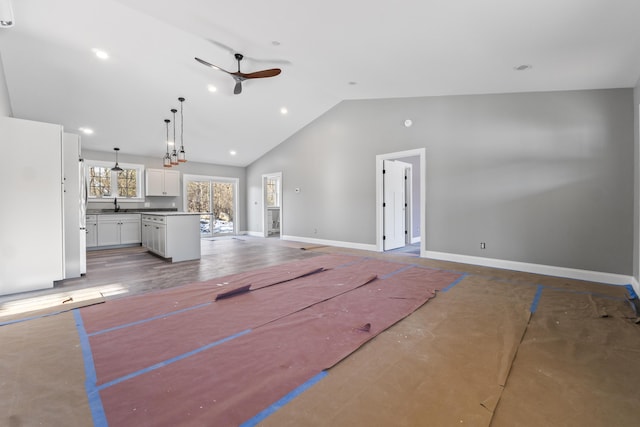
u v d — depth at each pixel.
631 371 1.66
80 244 3.86
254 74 4.00
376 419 1.28
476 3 2.15
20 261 3.13
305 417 1.29
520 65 3.17
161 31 3.71
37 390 1.48
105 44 3.93
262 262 4.80
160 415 1.30
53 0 3.18
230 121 6.52
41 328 2.24
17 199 3.12
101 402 1.39
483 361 1.76
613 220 3.54
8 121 3.07
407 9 2.36
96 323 2.33
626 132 3.48
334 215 6.70
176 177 7.86
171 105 5.57
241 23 3.12
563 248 3.85
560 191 3.87
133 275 3.93
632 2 1.93
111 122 5.82
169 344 1.97
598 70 3.07
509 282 3.55
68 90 4.71
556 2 2.02
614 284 3.49
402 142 5.44
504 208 4.29
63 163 3.63
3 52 3.79
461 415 1.30
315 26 2.89
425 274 3.93
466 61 3.25
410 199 6.94
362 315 2.47
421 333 2.15
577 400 1.42
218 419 1.27
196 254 5.11
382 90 4.93
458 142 4.72
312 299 2.90
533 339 2.06
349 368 1.69
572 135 3.78
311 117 6.93
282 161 8.01
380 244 5.88
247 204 9.56
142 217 6.48
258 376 1.60
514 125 4.20
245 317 2.44
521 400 1.42
